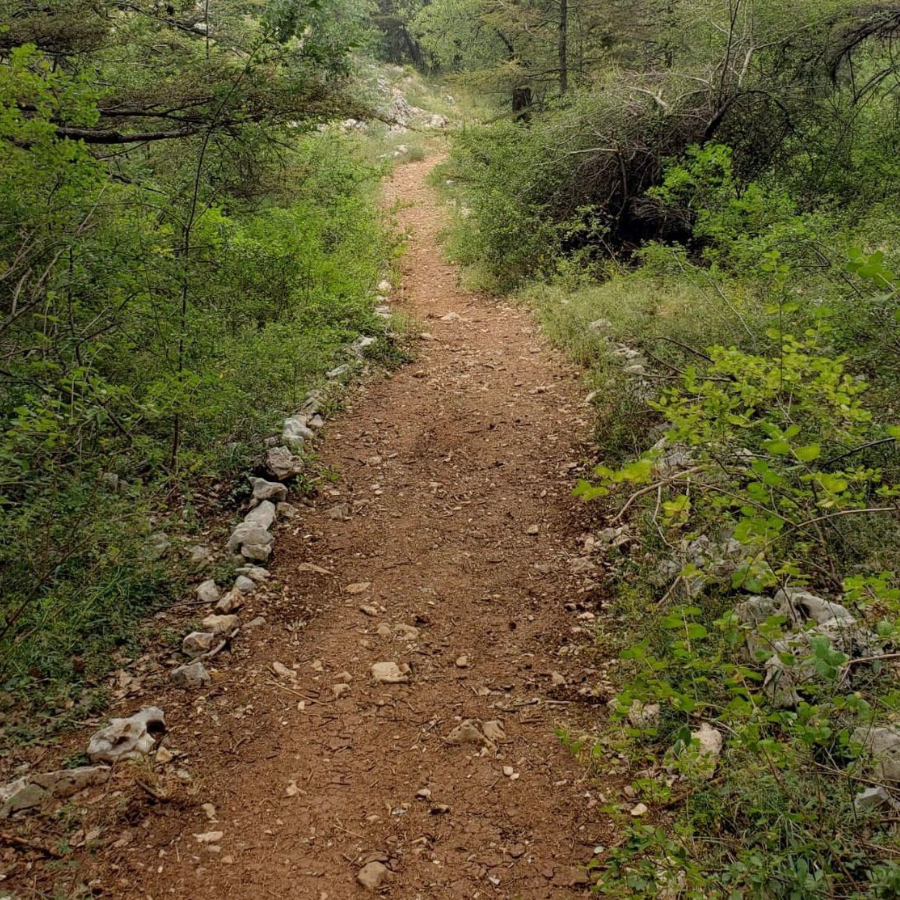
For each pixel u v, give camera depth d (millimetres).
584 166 11039
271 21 6848
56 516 4270
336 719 3711
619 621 4227
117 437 5219
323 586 4719
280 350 7062
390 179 18938
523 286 10469
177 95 7070
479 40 24234
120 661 3943
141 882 2871
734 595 3906
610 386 6750
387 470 6090
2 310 5203
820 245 6555
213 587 4527
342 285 9156
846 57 12047
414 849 3049
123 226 5602
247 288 8031
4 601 3928
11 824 3037
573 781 3299
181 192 6922
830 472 4094
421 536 5254
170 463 5492
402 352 8320
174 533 4984
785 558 3701
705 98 10664
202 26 9961
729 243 7906
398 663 4070
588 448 6176
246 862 2979
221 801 3248
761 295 6840
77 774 3227
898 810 2637
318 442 6422
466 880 2912
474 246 11688
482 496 5715
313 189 12578
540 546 5074
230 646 4141
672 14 14641
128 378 5766
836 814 2594
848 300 5164
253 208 9703
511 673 3992
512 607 4516
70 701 3648
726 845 2725
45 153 5062
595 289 9258
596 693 3754
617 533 4953
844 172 10555
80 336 4984
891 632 2434
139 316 5434
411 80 31625
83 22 7156
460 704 3803
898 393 4613
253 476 5691
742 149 10711
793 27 10906
